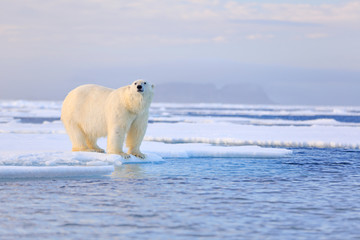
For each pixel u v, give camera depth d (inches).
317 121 4980.3
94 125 1460.4
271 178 1235.2
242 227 746.8
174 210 850.8
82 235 698.8
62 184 1101.7
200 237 692.7
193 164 1499.8
